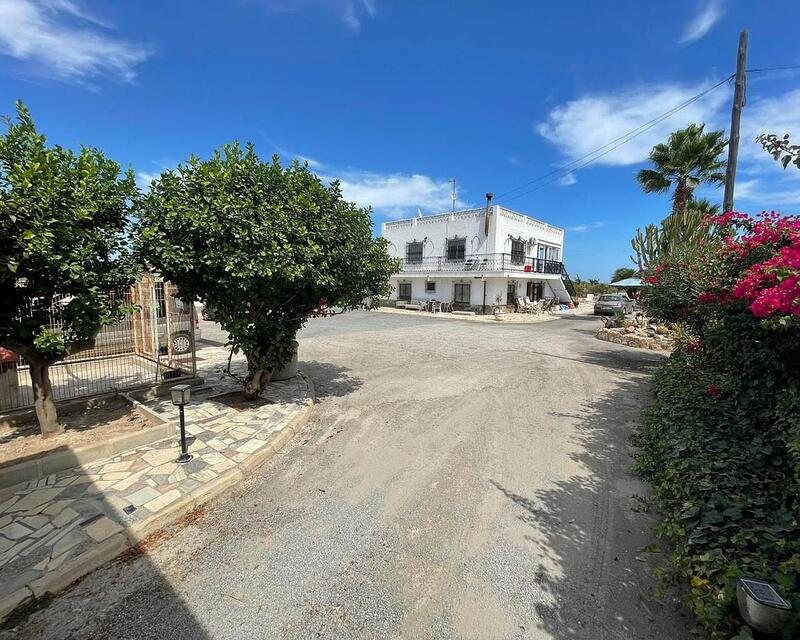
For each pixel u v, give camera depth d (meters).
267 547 2.87
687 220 10.44
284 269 4.63
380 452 4.53
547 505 3.43
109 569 2.63
